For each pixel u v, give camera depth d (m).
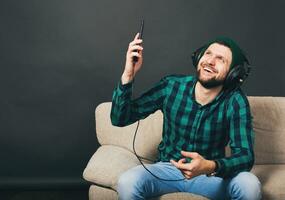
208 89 1.88
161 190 1.88
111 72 2.85
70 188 2.88
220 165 1.70
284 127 2.42
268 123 2.42
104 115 2.43
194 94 1.92
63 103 2.86
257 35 2.90
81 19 2.79
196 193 1.90
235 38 2.89
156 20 2.84
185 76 2.00
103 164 2.06
